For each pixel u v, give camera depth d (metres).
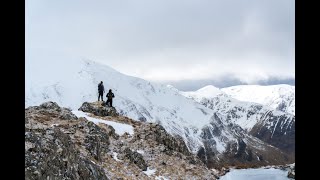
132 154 41.34
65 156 26.12
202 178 44.84
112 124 48.44
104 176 31.56
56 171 23.95
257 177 88.19
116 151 41.03
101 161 37.06
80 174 27.36
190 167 46.31
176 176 42.28
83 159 30.17
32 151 22.75
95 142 37.62
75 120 42.72
